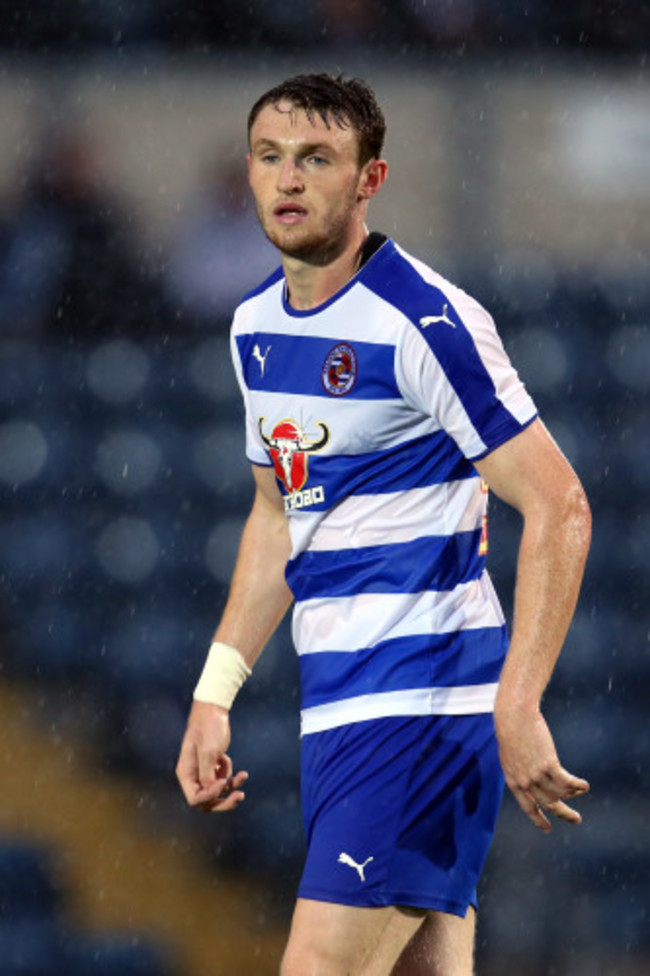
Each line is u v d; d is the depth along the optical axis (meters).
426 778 11.38
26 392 34.19
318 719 11.70
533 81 39.09
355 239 11.50
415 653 11.40
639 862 27.67
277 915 27.25
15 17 37.94
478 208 39.03
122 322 35.66
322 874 11.34
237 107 38.34
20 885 27.06
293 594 12.40
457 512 11.53
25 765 29.25
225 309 36.03
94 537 32.56
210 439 33.84
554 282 36.38
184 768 12.63
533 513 10.88
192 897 27.28
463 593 11.57
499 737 10.67
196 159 37.75
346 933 11.26
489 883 27.11
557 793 10.59
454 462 11.51
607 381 34.78
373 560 11.55
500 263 36.75
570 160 39.16
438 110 39.16
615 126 39.19
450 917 12.18
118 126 37.91
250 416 12.31
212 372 34.91
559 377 34.78
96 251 36.28
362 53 38.97
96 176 37.22
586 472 33.56
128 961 26.09
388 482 11.49
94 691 30.53
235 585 12.92
